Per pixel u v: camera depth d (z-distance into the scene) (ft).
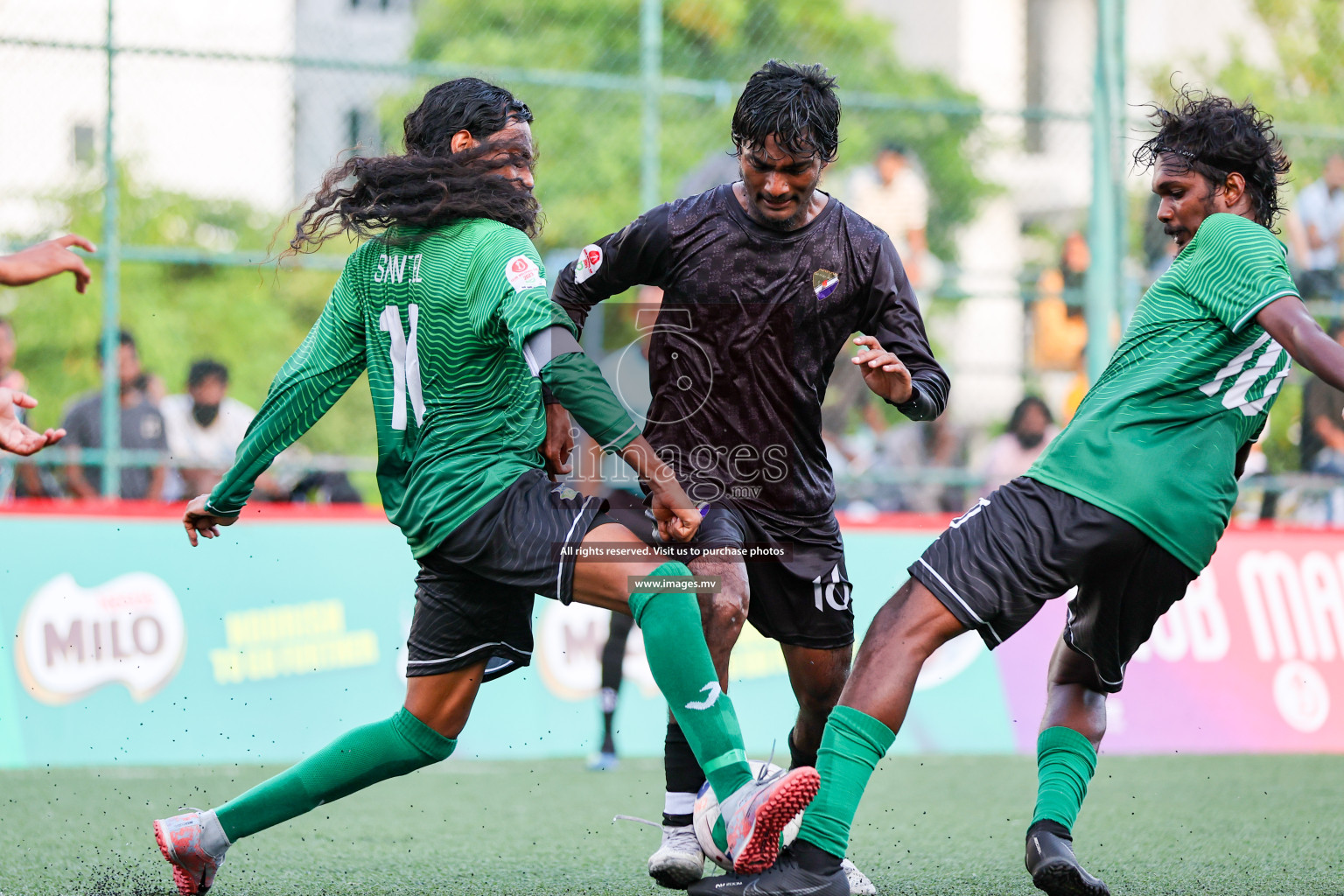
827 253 35.65
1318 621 76.18
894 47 190.90
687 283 35.94
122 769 63.05
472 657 33.17
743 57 130.31
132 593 66.13
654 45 77.66
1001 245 125.08
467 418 31.27
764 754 69.46
